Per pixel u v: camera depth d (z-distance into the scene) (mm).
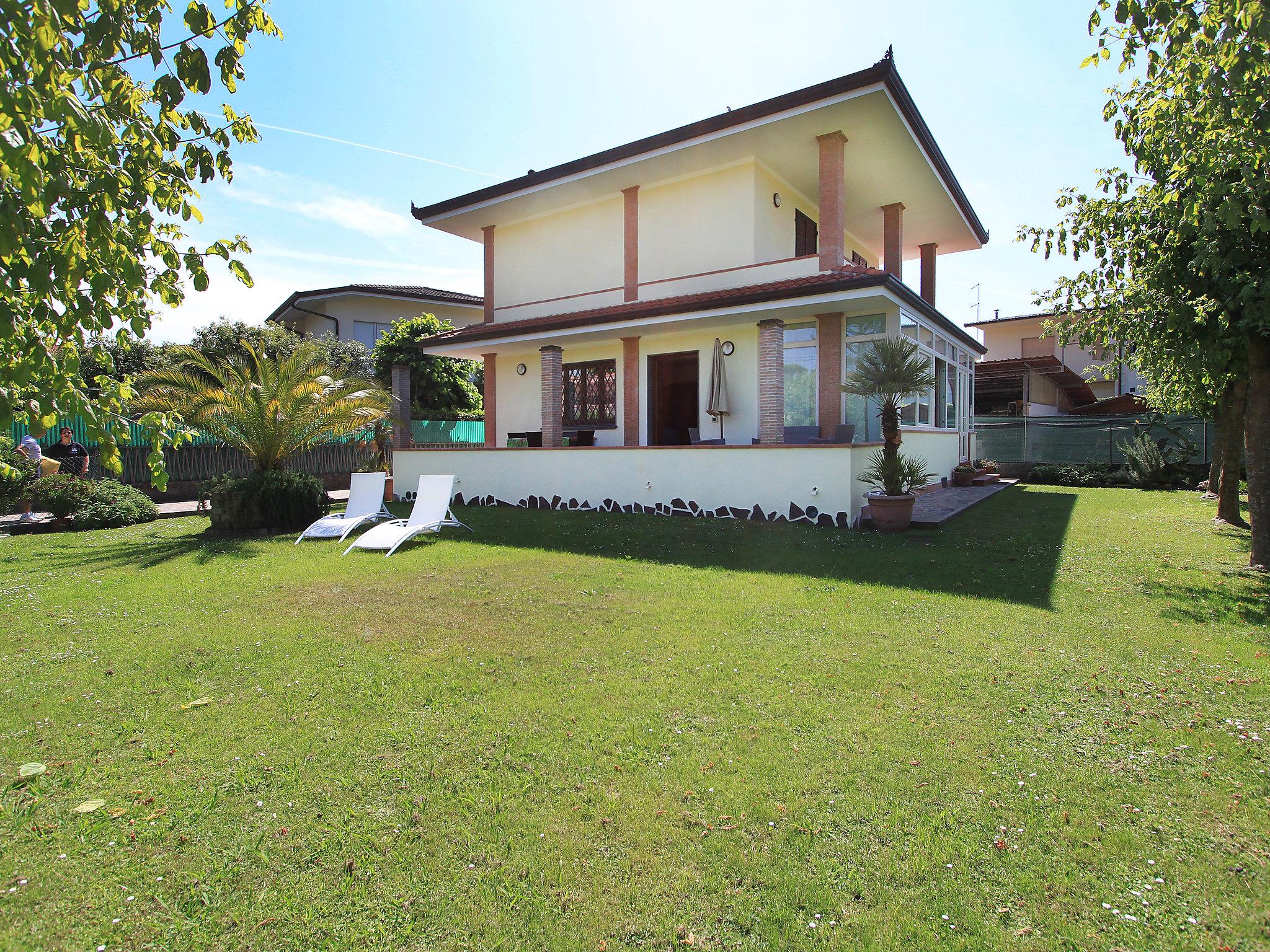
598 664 4508
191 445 17172
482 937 2125
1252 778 3014
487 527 10773
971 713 3686
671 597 6246
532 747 3340
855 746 3320
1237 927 2131
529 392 17766
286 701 3955
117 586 6977
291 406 11812
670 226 15031
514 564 7902
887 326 12641
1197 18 4285
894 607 5770
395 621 5605
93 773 3135
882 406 9984
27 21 2109
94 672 4434
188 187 2963
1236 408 10469
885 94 11039
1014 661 4469
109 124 2363
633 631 5227
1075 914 2201
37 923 2182
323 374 12883
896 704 3801
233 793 2953
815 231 16828
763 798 2867
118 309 2877
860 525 10305
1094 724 3547
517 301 17938
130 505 12328
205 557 8703
